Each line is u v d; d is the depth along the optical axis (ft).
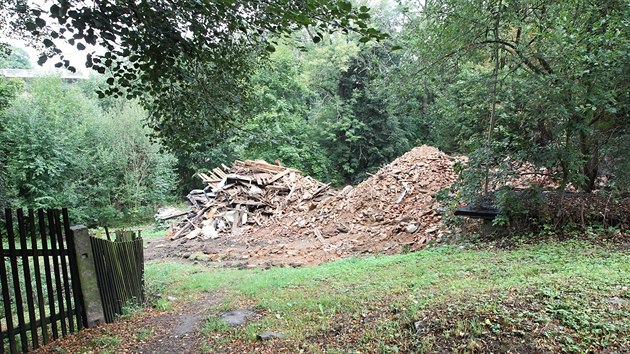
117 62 14.33
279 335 14.52
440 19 32.17
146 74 15.19
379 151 102.99
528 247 24.57
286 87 95.71
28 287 14.23
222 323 16.71
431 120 71.15
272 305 18.84
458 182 31.89
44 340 14.69
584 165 27.37
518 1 28.94
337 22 10.32
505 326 11.12
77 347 14.44
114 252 18.80
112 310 18.01
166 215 69.00
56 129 72.33
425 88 38.40
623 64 22.71
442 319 12.26
